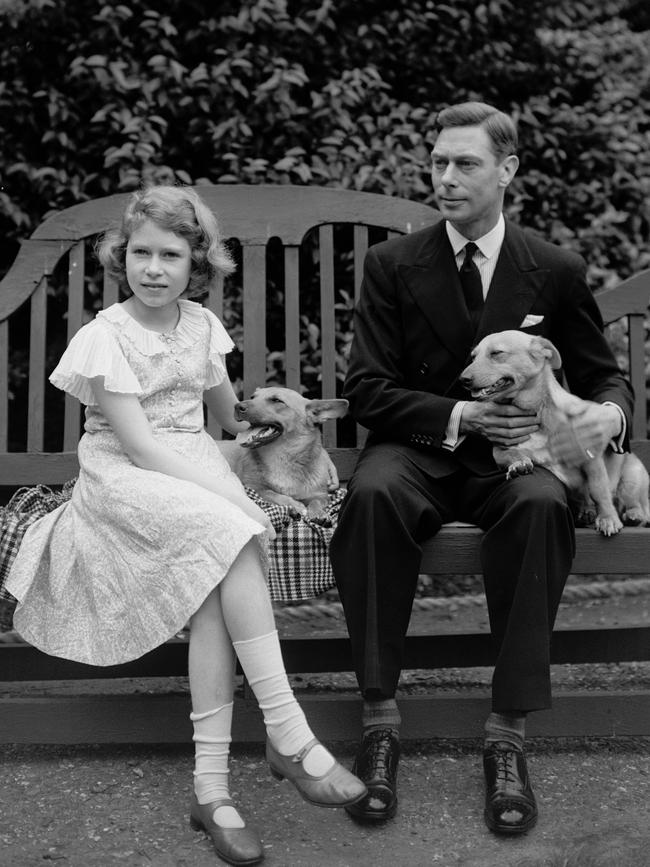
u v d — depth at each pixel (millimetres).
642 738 3178
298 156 4734
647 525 3199
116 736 2891
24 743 2879
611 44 5422
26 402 5059
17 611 2654
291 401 3246
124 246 2709
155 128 4688
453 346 3010
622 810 2662
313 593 2846
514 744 2592
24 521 2785
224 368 2967
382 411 2949
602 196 5254
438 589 5105
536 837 2500
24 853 2398
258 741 2926
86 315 4789
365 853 2422
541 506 2592
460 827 2553
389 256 3100
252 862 2336
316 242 4766
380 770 2547
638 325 3609
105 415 2600
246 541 2385
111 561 2529
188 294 2854
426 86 5141
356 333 3119
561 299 3055
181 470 2553
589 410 2857
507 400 2939
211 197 3613
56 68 4633
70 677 3062
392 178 4695
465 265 3023
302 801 2697
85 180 4605
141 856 2389
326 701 2891
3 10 4355
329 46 4863
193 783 2738
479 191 2916
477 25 5035
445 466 2947
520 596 2564
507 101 5324
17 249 4867
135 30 4637
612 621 4547
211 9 4672
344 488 3414
